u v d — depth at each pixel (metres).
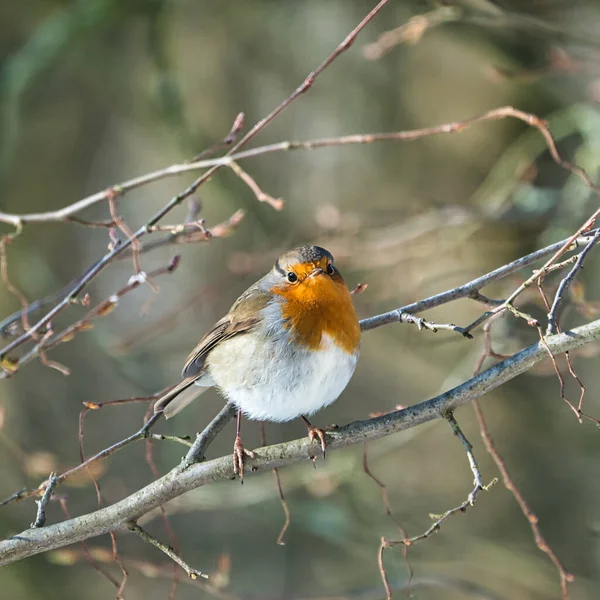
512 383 13.31
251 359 7.06
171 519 14.53
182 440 6.55
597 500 12.77
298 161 14.65
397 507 13.33
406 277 12.82
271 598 8.72
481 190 12.83
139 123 14.39
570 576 6.66
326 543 14.23
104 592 13.69
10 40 14.16
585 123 11.13
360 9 14.25
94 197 6.38
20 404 13.90
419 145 14.12
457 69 13.88
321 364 6.96
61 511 13.06
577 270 5.70
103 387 14.50
